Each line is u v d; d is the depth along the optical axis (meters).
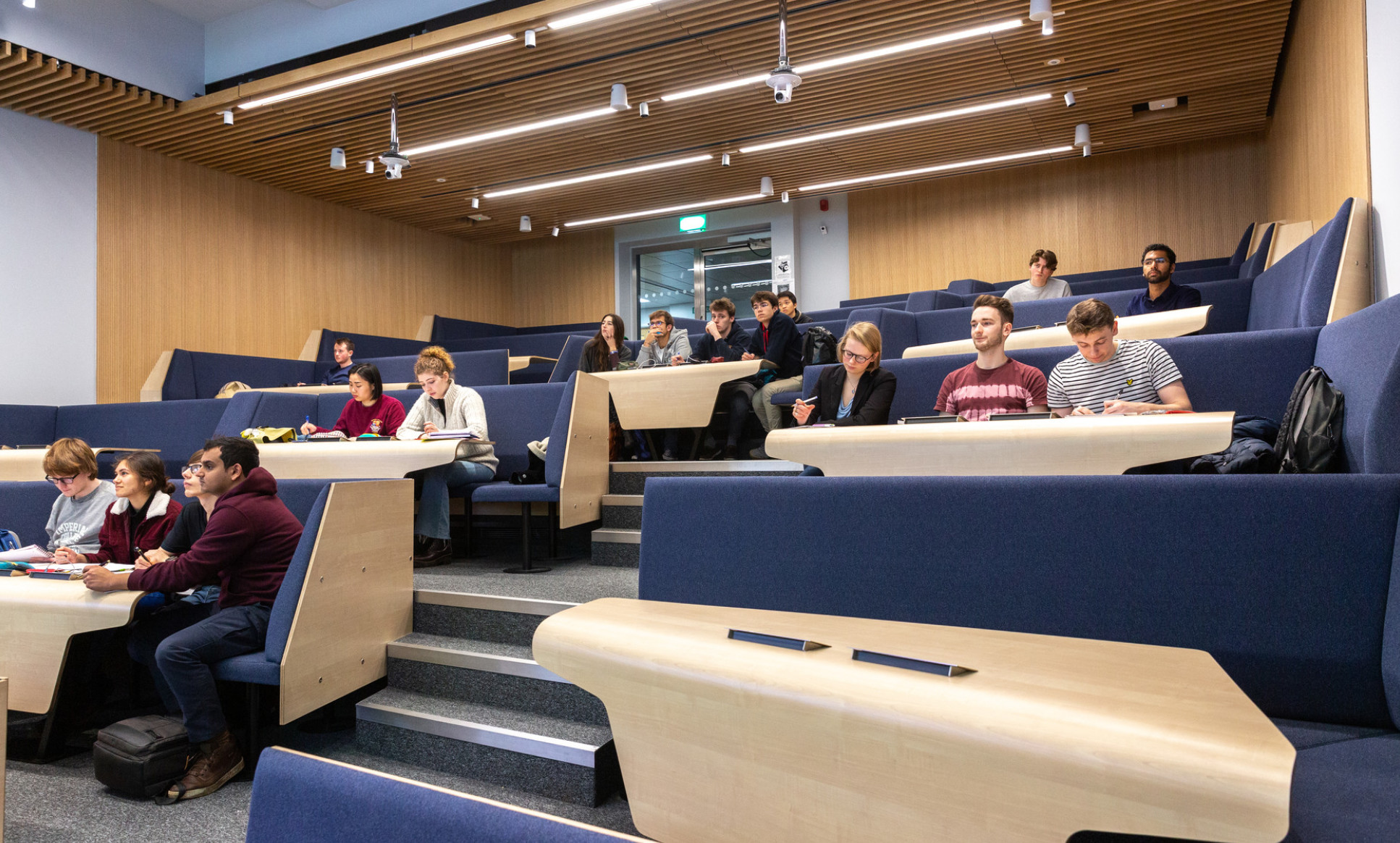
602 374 3.87
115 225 7.09
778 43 5.77
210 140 7.18
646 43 5.74
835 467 2.14
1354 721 1.24
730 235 10.38
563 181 8.45
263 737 2.33
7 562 2.51
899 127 7.34
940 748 0.85
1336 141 3.65
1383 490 1.25
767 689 0.99
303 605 2.14
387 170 6.46
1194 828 0.71
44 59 5.96
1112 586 1.41
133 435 4.80
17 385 6.38
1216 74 6.20
